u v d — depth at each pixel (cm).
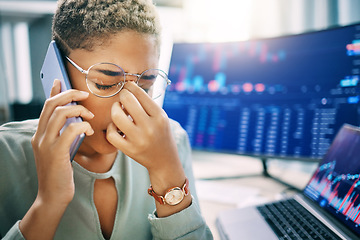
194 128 122
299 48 104
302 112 104
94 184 64
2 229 60
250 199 95
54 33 58
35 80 146
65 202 52
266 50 110
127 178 67
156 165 56
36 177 63
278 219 74
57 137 50
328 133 99
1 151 62
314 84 102
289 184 108
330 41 98
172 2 190
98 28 50
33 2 166
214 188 106
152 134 53
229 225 74
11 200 61
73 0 54
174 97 125
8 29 274
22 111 151
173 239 58
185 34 185
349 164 73
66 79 54
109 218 65
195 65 121
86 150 64
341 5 123
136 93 53
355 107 94
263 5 155
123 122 52
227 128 117
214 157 149
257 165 135
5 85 177
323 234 64
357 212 64
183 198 60
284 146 107
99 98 54
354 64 94
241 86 115
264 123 111
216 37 177
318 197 79
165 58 71
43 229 50
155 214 62
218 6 172
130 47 52
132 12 52
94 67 52
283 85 107
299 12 139
